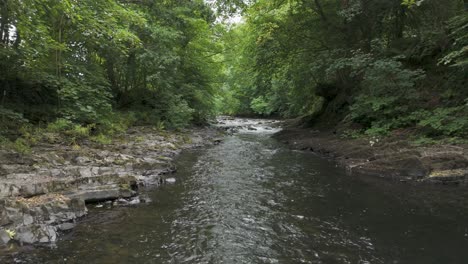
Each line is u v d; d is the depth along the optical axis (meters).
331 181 9.79
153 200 7.86
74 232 5.82
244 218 6.78
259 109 48.38
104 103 14.70
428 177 9.30
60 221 6.07
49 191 6.86
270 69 22.30
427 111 13.14
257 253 5.25
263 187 9.16
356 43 18.23
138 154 12.18
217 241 5.67
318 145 15.93
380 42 16.61
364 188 8.98
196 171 11.10
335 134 17.55
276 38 19.89
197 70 26.08
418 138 12.13
